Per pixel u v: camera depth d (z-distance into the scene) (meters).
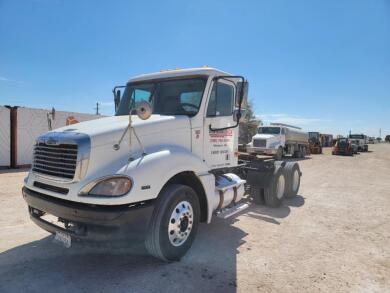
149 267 3.69
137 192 3.26
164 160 3.66
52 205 3.37
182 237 3.92
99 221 3.10
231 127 4.88
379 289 3.34
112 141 3.46
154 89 4.98
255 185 6.66
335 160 23.55
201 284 3.32
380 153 37.72
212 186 4.42
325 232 5.25
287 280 3.48
